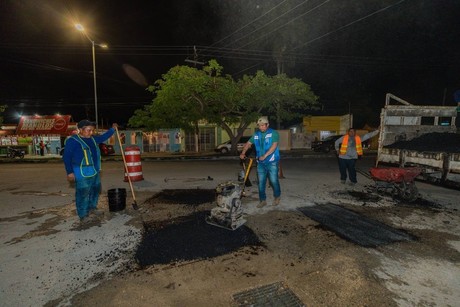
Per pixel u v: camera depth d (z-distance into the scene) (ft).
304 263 10.02
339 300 7.93
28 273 9.54
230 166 40.01
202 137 84.94
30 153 80.74
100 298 8.13
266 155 15.43
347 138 23.12
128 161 26.66
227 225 13.32
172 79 52.03
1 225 14.40
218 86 52.39
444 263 9.88
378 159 25.34
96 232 13.19
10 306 7.79
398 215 15.15
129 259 10.44
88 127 14.87
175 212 16.17
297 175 29.43
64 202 19.35
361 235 12.44
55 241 12.19
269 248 11.24
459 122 26.55
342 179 24.23
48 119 81.76
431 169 19.99
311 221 14.29
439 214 15.25
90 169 14.57
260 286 8.65
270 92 52.21
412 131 25.85
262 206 16.76
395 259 10.21
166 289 8.54
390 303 7.76
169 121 60.59
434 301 7.82
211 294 8.27
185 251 11.03
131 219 15.02
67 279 9.14
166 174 31.94
